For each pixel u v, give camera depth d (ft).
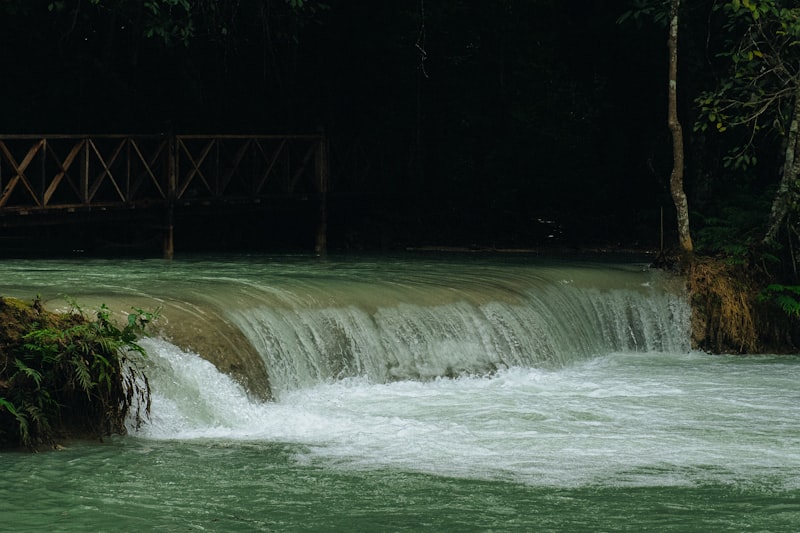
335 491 41.39
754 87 85.40
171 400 49.37
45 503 39.17
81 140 76.54
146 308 54.03
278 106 110.73
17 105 103.30
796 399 59.52
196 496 40.34
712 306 78.43
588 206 116.88
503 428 51.39
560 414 54.39
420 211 111.96
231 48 106.83
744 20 90.33
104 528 36.96
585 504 40.55
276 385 54.75
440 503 40.32
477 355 64.08
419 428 50.88
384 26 112.98
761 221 86.89
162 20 90.38
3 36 100.68
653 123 115.24
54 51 102.01
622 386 62.39
